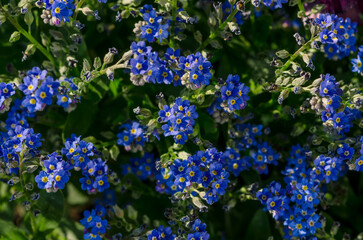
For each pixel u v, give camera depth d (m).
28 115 2.49
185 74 2.09
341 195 2.81
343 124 2.10
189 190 2.16
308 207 2.36
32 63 2.68
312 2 2.45
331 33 2.10
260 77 2.52
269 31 2.76
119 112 2.77
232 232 3.04
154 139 2.31
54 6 2.07
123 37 2.82
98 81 2.39
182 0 2.47
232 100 2.13
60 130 2.77
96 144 2.61
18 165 2.18
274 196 2.35
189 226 2.23
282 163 2.86
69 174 2.14
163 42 2.35
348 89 2.20
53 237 2.58
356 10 2.66
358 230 2.86
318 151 2.58
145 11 2.27
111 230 2.61
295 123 2.68
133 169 2.74
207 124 2.52
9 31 2.53
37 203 2.46
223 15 2.49
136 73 2.02
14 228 2.56
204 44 2.39
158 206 2.77
